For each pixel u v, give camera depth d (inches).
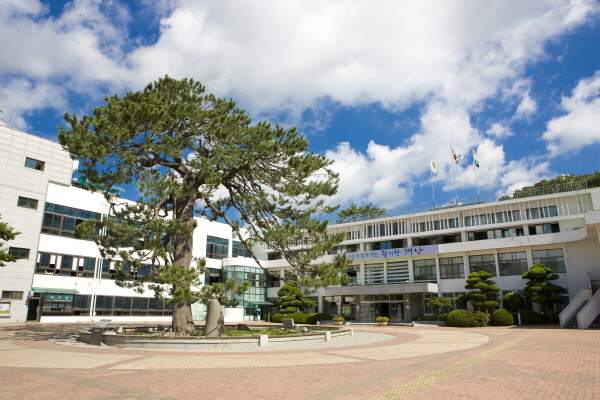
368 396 297.1
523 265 1424.7
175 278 594.2
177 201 783.7
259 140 726.5
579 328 953.5
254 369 425.4
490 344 663.1
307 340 743.7
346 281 740.7
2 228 770.8
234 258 1843.0
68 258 1364.4
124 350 595.5
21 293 1237.7
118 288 1497.3
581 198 1397.6
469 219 1604.3
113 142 644.7
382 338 824.9
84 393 309.6
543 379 351.9
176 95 855.1
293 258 784.9
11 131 1270.9
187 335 717.3
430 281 1617.9
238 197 807.1
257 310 1931.6
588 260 1299.2
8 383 343.9
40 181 1318.9
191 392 315.9
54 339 751.7
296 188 745.6
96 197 1462.8
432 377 367.2
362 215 1899.6
